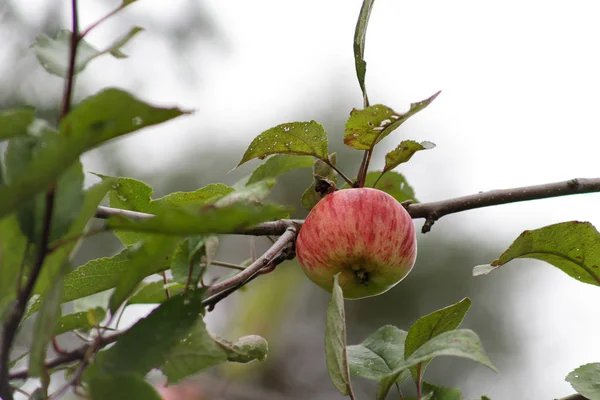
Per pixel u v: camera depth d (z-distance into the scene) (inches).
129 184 69.1
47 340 61.6
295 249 69.9
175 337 63.0
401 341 67.7
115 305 63.2
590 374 67.4
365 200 68.8
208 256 64.3
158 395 61.6
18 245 61.7
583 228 67.9
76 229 62.1
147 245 62.9
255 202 63.6
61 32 62.9
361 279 69.0
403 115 67.7
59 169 60.6
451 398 66.3
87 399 62.0
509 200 71.7
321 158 70.0
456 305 66.2
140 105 61.1
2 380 61.5
